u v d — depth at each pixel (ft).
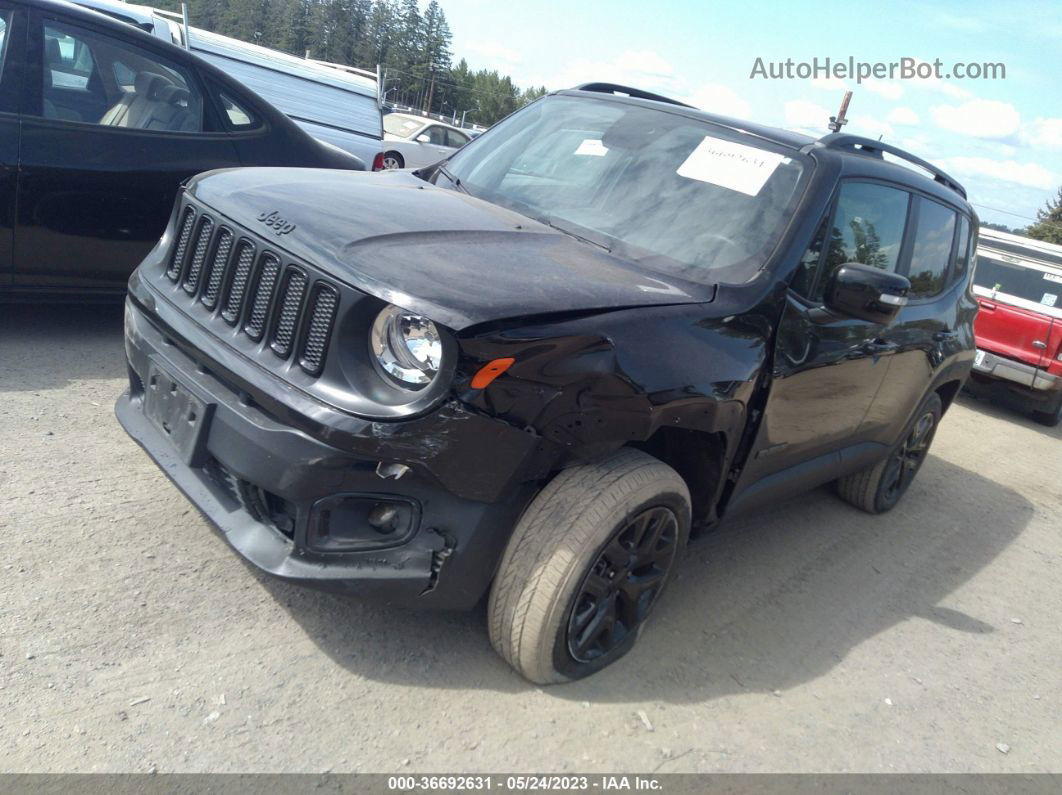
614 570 9.39
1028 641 13.80
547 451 8.20
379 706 8.68
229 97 16.99
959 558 16.56
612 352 8.29
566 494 8.71
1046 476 23.89
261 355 8.40
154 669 8.48
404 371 7.77
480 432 7.68
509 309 7.77
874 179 12.64
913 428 16.76
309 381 8.00
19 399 13.52
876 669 11.79
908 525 17.60
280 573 8.00
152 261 10.58
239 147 16.99
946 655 12.71
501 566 8.79
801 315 10.82
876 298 10.62
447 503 8.09
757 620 12.24
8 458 11.69
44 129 14.66
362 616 9.95
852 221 12.09
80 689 8.04
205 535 10.85
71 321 17.63
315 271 8.09
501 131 13.91
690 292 9.86
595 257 10.12
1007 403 32.17
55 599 9.12
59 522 10.46
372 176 11.88
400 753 8.16
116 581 9.63
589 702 9.49
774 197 11.20
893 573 15.06
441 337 7.51
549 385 7.88
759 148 11.78
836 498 17.98
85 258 15.46
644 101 13.14
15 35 14.57
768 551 14.62
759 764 9.22
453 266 8.36
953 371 16.67
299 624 9.61
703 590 12.69
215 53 27.53
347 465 7.77
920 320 14.58
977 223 17.10
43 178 14.61
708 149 11.79
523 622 8.79
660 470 9.34
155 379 9.61
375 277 7.82
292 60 31.01
